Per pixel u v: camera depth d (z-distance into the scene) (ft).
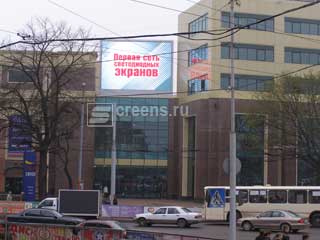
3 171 248.32
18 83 183.62
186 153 264.72
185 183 263.90
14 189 249.14
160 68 271.90
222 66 247.09
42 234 79.36
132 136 273.75
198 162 247.29
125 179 273.33
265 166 245.65
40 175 175.94
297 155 195.31
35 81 178.50
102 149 272.10
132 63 270.05
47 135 172.45
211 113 245.65
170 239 73.00
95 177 270.67
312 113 186.70
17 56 221.46
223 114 245.24
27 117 168.55
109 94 268.21
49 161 238.68
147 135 274.57
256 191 148.36
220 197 129.70
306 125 186.50
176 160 273.75
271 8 252.83
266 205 147.02
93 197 144.25
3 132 218.79
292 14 255.29
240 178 242.99
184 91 269.23
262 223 127.65
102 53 254.88
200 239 71.31
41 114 172.55
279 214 126.82
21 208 159.12
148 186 273.54
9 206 159.74
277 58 251.80
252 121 198.18
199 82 255.29
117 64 269.44
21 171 249.34
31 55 195.83
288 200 146.41
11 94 172.76
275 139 194.08
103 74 268.21
